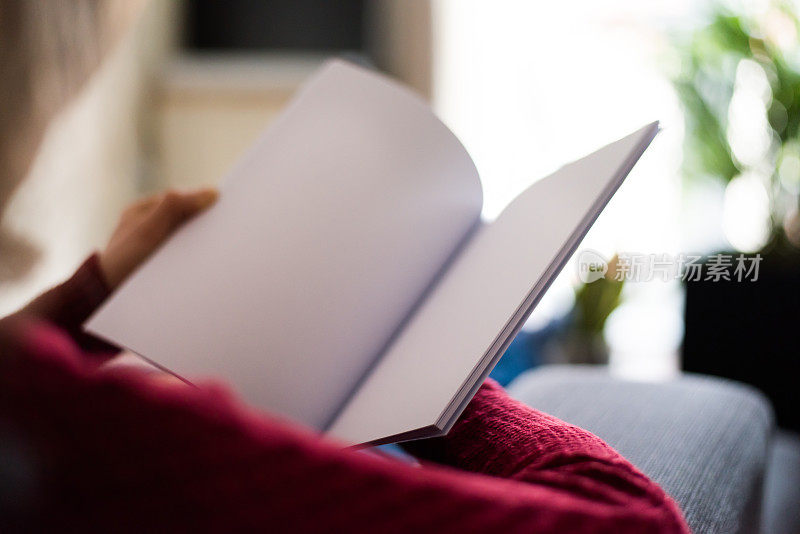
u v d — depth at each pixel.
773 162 1.71
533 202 0.46
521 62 2.54
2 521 0.24
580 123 2.52
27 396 0.23
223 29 2.80
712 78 1.89
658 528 0.28
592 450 0.33
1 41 0.32
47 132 0.34
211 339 0.42
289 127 0.54
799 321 1.41
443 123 0.53
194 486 0.24
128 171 2.55
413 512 0.25
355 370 0.46
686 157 1.93
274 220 0.47
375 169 0.50
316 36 2.77
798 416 1.41
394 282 0.48
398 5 2.57
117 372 0.24
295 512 0.24
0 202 0.32
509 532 0.25
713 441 0.62
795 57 1.80
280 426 0.25
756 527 0.62
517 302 0.37
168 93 2.76
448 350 0.40
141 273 0.46
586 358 1.91
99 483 0.24
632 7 2.44
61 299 0.51
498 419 0.42
